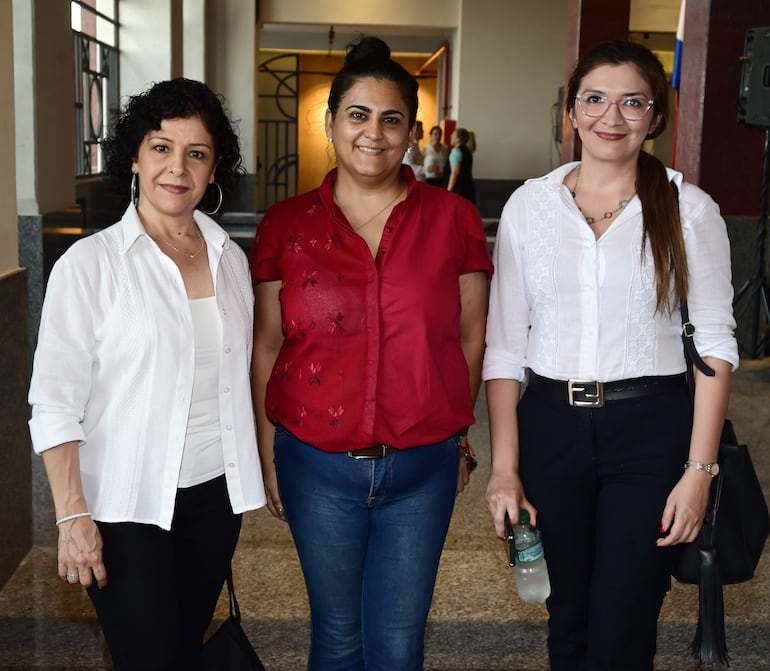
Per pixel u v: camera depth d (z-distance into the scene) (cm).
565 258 226
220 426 219
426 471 227
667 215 220
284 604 332
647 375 225
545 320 232
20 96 573
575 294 226
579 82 226
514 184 1520
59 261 209
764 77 621
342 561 229
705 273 223
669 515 221
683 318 225
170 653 210
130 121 216
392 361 221
